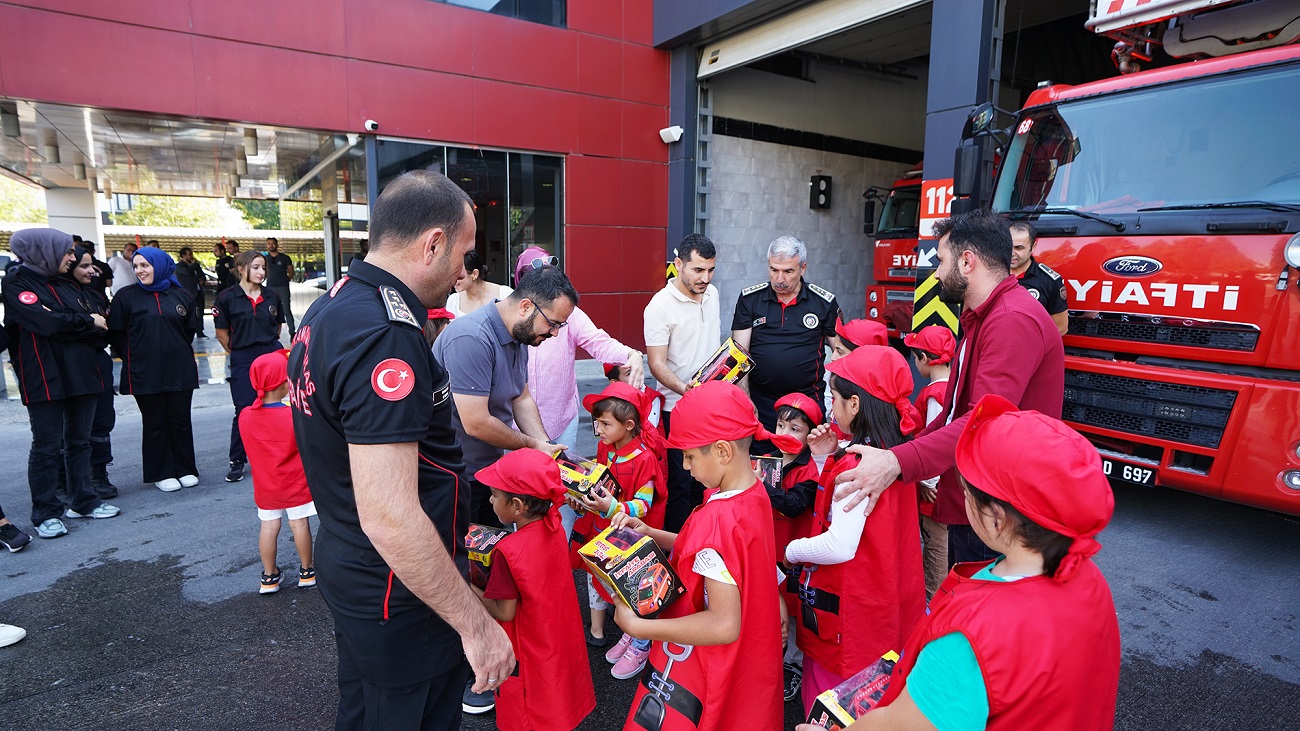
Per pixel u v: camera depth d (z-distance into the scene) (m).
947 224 2.40
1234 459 3.43
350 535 1.52
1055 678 1.01
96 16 6.40
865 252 12.35
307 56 7.46
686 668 1.69
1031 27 9.74
